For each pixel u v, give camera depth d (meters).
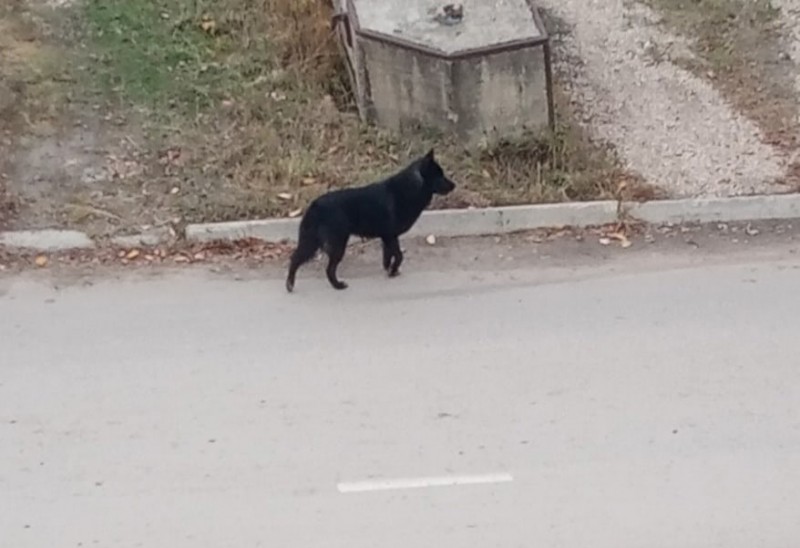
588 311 9.99
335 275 10.34
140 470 7.83
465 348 9.39
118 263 10.73
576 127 12.77
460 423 8.38
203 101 12.86
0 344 9.39
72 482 7.70
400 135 12.51
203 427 8.32
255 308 10.02
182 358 9.22
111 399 8.66
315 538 7.13
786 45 14.16
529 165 12.13
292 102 12.95
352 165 12.08
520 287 10.42
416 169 10.21
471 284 10.47
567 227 11.44
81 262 10.70
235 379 8.93
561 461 7.94
